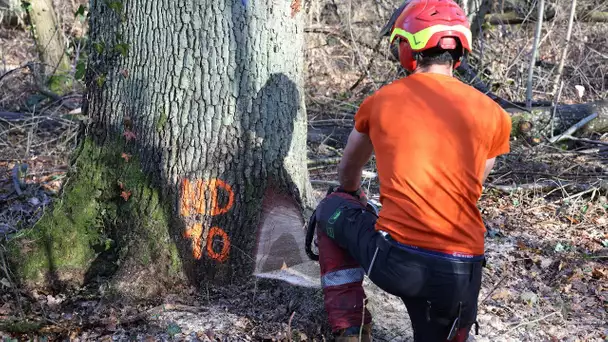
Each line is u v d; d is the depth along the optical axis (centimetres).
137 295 328
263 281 334
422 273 230
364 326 271
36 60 806
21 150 586
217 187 328
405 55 251
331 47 870
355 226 254
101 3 334
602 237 443
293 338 300
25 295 340
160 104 325
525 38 841
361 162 265
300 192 349
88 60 348
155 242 333
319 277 331
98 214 348
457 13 244
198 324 309
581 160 588
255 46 321
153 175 332
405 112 236
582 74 783
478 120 234
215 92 321
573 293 368
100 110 345
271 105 329
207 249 332
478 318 332
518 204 493
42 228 353
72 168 355
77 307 330
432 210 229
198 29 315
